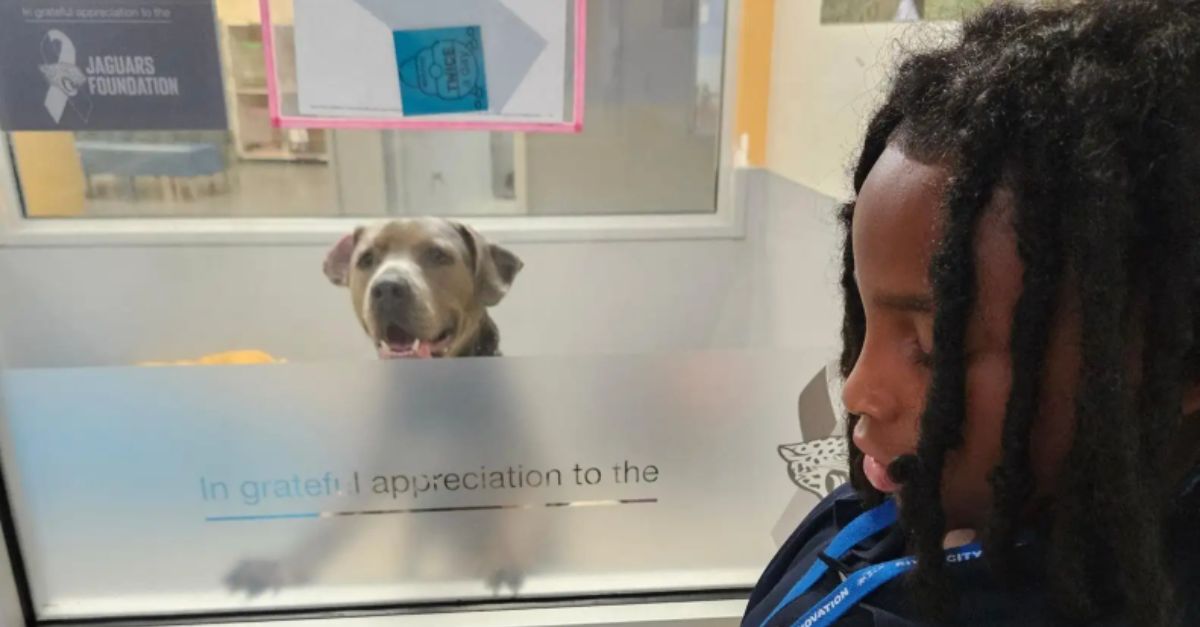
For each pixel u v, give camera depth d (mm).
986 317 323
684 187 835
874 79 627
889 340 367
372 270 771
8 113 704
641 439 782
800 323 772
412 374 749
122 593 788
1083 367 305
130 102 712
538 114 767
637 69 771
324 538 786
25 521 761
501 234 795
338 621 788
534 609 804
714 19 760
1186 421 347
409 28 719
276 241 763
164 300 767
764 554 820
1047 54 323
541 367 755
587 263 793
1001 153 314
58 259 748
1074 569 333
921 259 338
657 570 820
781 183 774
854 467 497
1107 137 297
